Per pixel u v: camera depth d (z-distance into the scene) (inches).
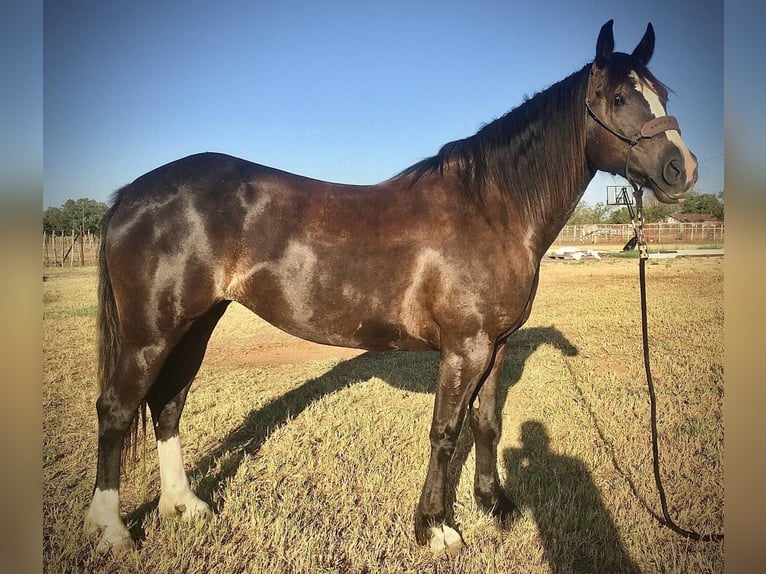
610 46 106.2
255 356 283.4
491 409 119.6
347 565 104.0
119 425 107.2
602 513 117.6
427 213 107.8
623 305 380.2
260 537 109.3
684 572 101.0
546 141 111.1
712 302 376.5
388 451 148.3
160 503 118.5
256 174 112.7
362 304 107.1
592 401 187.8
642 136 102.0
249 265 108.2
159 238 105.3
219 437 162.9
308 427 166.6
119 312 108.2
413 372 234.4
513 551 107.2
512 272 106.3
